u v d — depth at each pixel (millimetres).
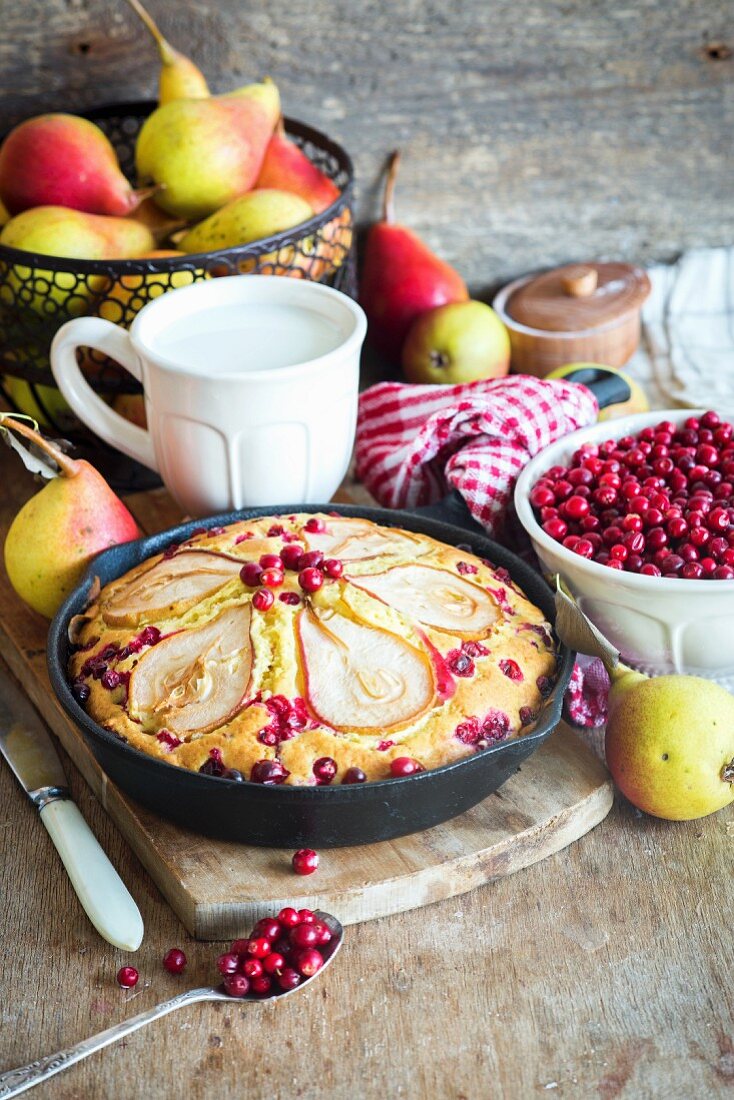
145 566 732
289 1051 607
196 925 640
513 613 701
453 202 1075
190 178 854
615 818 702
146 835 663
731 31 1036
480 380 907
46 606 760
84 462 757
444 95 1030
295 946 626
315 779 630
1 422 728
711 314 1099
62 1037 611
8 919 658
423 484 850
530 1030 613
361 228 1073
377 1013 620
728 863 679
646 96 1054
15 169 845
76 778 729
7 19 942
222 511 790
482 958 640
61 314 827
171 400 751
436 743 640
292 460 771
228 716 646
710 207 1106
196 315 793
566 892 667
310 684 653
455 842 659
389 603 684
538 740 640
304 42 995
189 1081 597
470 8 1000
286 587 687
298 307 800
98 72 973
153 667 670
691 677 685
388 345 1028
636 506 740
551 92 1043
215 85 1000
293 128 982
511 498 798
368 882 641
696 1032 612
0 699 758
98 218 841
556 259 1113
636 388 913
